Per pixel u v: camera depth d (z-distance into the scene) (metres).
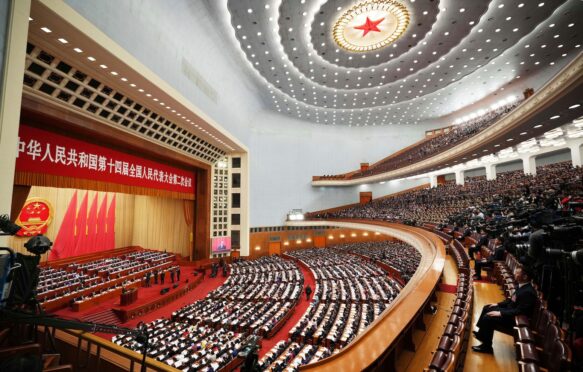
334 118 34.56
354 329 10.55
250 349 2.11
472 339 3.70
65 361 3.54
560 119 14.02
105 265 20.42
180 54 15.30
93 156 14.58
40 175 12.16
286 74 23.45
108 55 10.58
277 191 33.66
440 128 35.06
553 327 2.77
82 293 15.15
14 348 2.66
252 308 14.66
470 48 19.80
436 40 18.91
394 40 18.92
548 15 16.34
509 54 20.72
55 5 8.40
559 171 19.45
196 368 8.59
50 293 14.27
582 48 19.84
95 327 2.34
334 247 33.91
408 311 3.25
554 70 22.30
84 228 23.12
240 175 27.91
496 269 6.61
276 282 20.08
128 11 11.30
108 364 3.25
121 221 26.98
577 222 3.48
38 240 3.07
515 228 5.75
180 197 22.48
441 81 24.84
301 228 34.88
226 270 23.36
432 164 24.45
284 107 31.16
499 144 18.44
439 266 6.04
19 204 11.76
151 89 13.32
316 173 35.72
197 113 16.89
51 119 11.92
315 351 9.55
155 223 27.64
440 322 4.12
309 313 13.33
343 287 16.39
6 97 6.40
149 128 16.58
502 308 3.67
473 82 25.28
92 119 13.33
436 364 2.16
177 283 19.64
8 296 2.79
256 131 32.81
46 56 10.41
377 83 25.19
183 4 14.09
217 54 18.83
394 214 26.00
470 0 15.19
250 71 22.75
